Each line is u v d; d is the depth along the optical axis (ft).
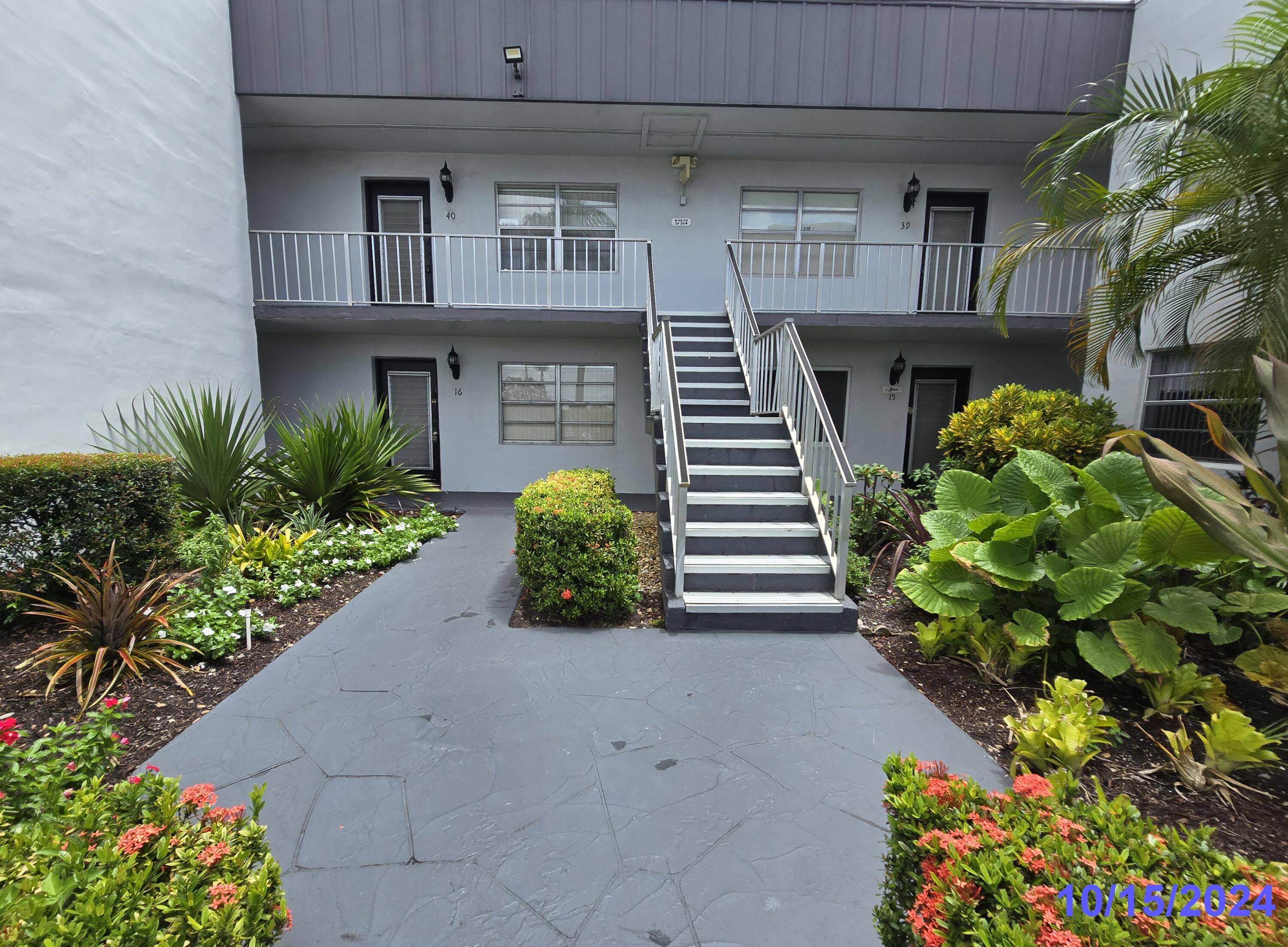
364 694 9.61
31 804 5.26
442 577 15.72
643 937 5.32
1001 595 10.87
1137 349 16.87
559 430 28.40
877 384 27.89
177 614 11.00
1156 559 9.71
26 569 11.07
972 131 23.53
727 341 23.91
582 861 6.19
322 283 23.56
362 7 21.09
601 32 21.44
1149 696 9.16
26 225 13.64
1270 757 7.20
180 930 3.61
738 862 6.20
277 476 18.52
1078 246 22.94
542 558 12.37
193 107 19.08
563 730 8.63
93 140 15.37
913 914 3.94
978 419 18.13
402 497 26.25
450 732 8.54
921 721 9.00
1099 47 21.67
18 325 13.50
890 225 26.81
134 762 7.70
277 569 14.73
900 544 15.49
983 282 25.34
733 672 10.55
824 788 7.41
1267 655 9.48
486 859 6.20
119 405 16.26
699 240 26.86
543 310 23.76
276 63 21.20
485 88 21.53
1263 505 14.55
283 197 25.86
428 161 25.94
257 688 9.73
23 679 9.54
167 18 17.84
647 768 7.78
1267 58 11.94
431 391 27.94
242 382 21.65
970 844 3.98
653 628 12.57
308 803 7.00
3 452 13.20
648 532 20.61
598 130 23.89
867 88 21.81
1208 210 12.20
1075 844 4.11
